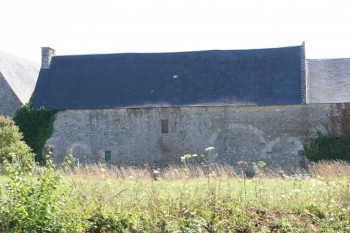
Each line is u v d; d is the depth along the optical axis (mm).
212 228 8875
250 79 28734
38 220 8273
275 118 26953
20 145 20719
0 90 30500
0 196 8758
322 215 9492
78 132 28328
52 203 8469
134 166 27031
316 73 29188
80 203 8969
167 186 11766
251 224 9055
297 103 26594
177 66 30312
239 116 27234
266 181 13500
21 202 8352
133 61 31031
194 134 27484
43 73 31219
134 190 10906
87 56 31766
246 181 13094
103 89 29547
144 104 28016
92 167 16750
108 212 9070
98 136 28188
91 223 8828
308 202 9898
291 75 28281
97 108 28188
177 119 27703
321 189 10602
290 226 8984
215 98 27875
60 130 28469
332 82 28266
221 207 9406
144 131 27875
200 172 16109
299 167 26453
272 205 9867
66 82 30359
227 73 29359
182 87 28938
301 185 11773
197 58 30609
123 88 29422
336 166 16844
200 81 29141
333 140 26250
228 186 10930
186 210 9203
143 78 29906
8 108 30328
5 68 31562
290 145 26734
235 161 27062
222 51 30766
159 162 27641
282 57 29531
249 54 30234
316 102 26656
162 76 29844
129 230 8820
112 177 15062
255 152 26969
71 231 8414
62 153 28312
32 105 29125
